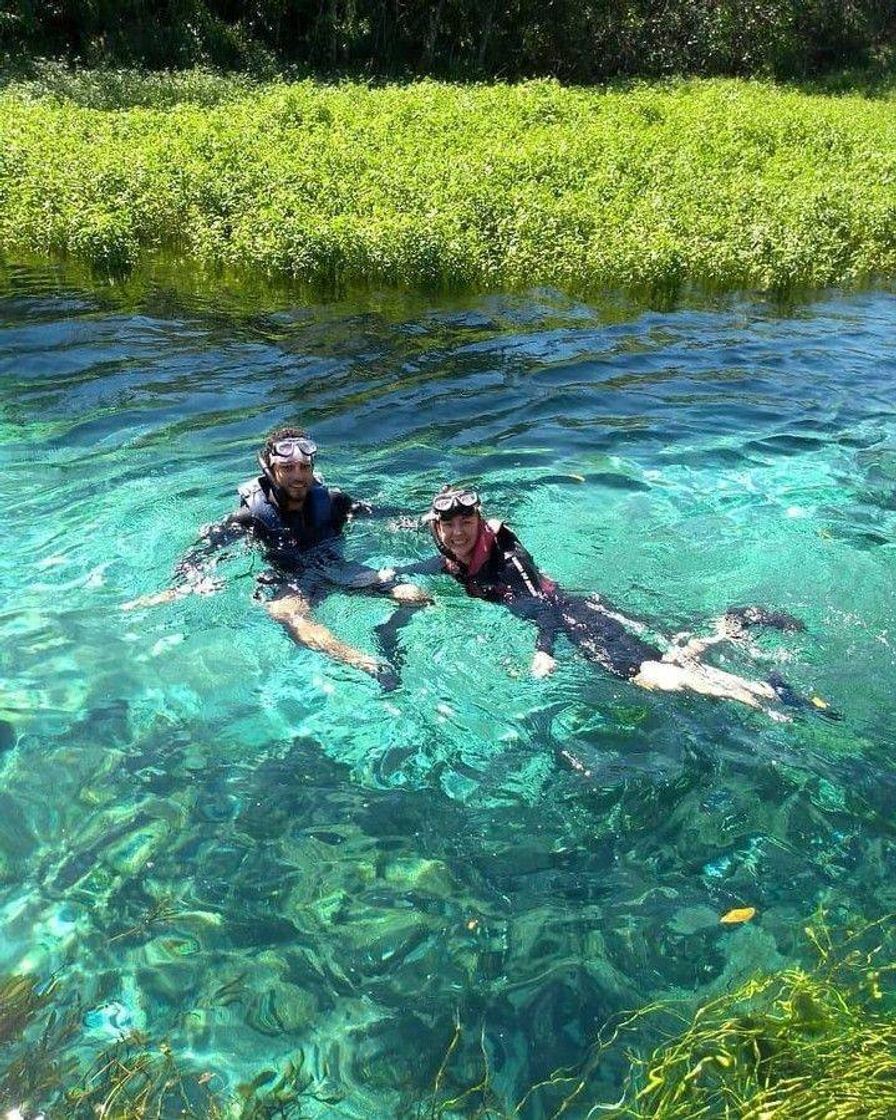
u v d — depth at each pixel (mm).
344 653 2951
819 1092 1535
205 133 10109
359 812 2354
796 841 2266
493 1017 1840
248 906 2084
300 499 3535
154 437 4594
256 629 3113
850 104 18234
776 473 4395
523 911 2076
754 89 19547
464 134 11344
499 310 7164
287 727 2660
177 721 2672
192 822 2312
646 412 5168
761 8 22688
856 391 5633
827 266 8344
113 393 5152
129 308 6727
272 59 18422
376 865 2195
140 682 2830
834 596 3344
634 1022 1824
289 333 6402
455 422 4949
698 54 22359
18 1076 1707
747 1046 1706
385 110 12398
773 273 8062
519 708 2746
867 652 3012
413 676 2900
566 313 7184
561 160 10273
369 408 5105
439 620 3186
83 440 4520
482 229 8391
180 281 7426
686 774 2475
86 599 3229
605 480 4277
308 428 4789
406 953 1976
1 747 2533
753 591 3371
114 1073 1721
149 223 8117
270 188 8609
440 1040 1800
